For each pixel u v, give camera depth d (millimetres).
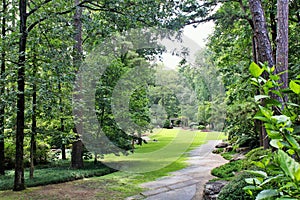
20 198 4805
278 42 4426
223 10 7250
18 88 5367
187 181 5684
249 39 8156
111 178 6191
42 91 5078
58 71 5074
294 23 8086
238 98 8375
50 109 5484
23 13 5422
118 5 5734
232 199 3137
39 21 5234
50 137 6727
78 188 5473
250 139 10289
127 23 5527
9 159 8430
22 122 5535
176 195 4789
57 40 5328
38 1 5832
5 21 5984
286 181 882
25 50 5359
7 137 5891
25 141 7273
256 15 4727
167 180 5840
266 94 999
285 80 4211
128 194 4961
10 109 5324
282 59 4324
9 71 5023
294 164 733
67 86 5480
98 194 5004
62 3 5520
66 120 6285
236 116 8633
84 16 5949
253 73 1019
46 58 5172
